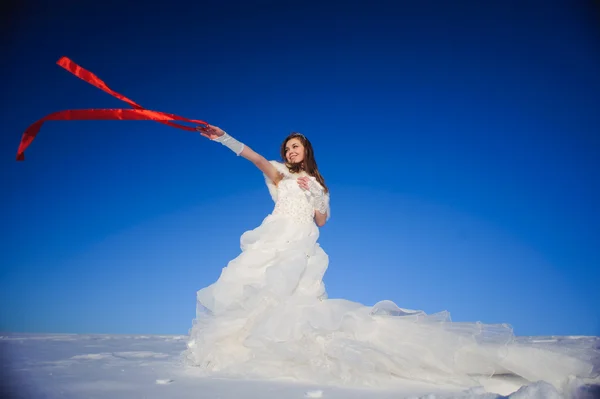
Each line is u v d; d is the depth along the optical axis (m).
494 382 1.94
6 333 4.78
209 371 2.10
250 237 2.64
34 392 1.60
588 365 1.98
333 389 1.73
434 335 2.07
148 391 1.64
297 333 2.07
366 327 2.09
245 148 2.78
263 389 1.69
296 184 2.81
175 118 2.35
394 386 1.82
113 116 2.06
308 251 2.57
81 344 3.64
